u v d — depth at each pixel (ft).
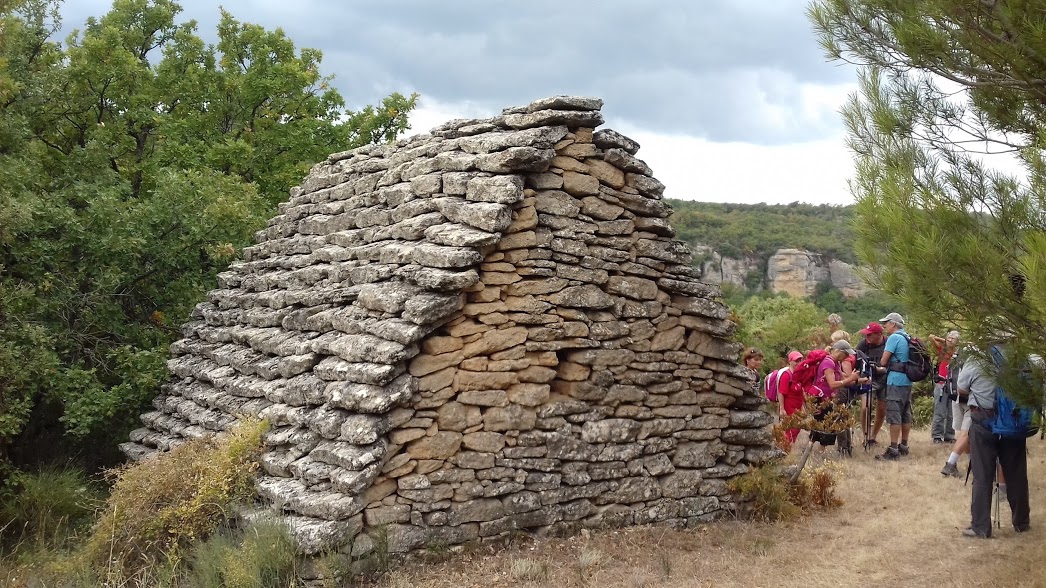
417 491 21.42
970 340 18.97
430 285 21.31
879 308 112.37
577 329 23.70
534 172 23.03
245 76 63.26
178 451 24.27
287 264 30.58
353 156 33.22
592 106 23.75
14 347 32.94
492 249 22.26
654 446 25.21
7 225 33.01
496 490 22.50
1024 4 18.48
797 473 27.71
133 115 55.57
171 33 64.39
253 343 27.99
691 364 26.00
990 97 21.50
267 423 23.76
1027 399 18.94
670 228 25.45
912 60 21.48
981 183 19.54
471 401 22.26
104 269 39.22
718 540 24.12
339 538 20.01
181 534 21.77
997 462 25.21
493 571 20.97
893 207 19.08
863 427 37.22
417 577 20.45
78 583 20.84
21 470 34.45
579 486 23.85
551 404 23.40
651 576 20.89
